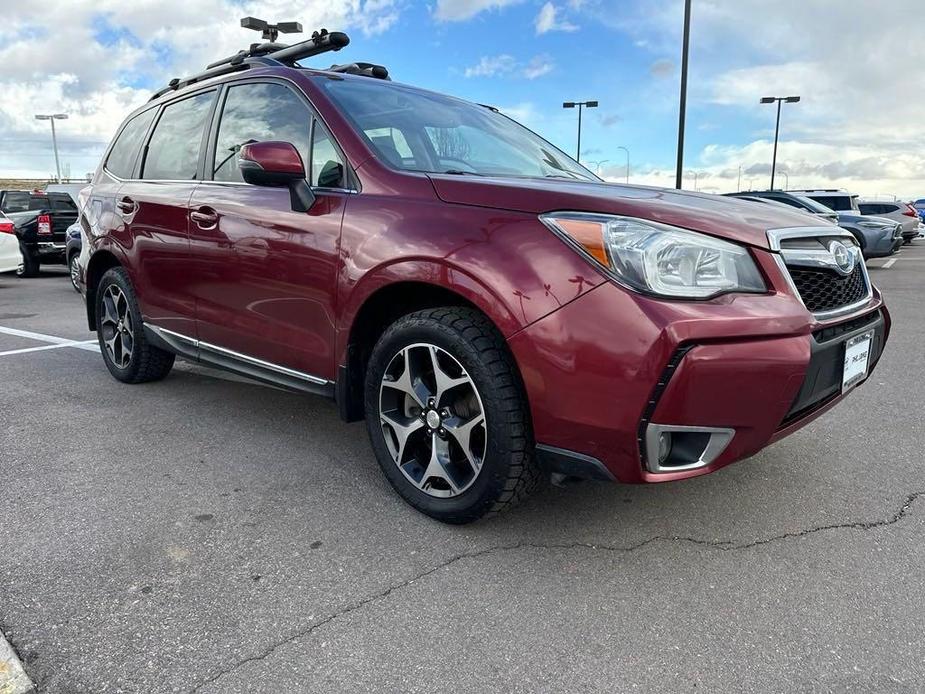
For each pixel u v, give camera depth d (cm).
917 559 233
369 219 261
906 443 344
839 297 245
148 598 207
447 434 250
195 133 373
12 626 192
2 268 1108
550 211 221
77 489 284
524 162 337
